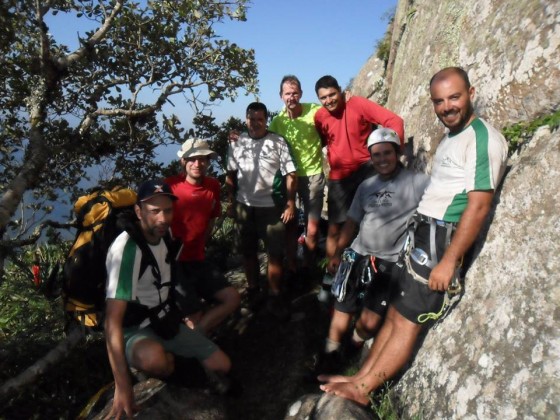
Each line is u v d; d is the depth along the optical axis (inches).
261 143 113.3
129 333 85.7
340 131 114.5
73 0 128.6
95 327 89.4
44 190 134.7
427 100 123.0
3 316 133.8
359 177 114.5
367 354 94.3
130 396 76.7
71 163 136.0
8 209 103.0
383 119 107.7
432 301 77.9
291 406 84.7
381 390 81.8
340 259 100.6
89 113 132.6
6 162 132.2
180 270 104.3
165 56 135.0
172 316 87.3
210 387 92.7
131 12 130.5
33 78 124.9
